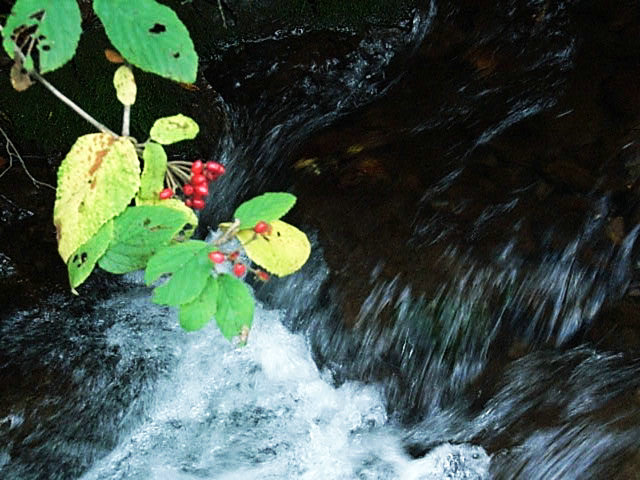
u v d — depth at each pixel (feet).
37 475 9.29
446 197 12.08
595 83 13.53
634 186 11.32
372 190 12.59
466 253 11.08
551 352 10.04
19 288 11.96
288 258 4.64
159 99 14.03
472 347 10.29
